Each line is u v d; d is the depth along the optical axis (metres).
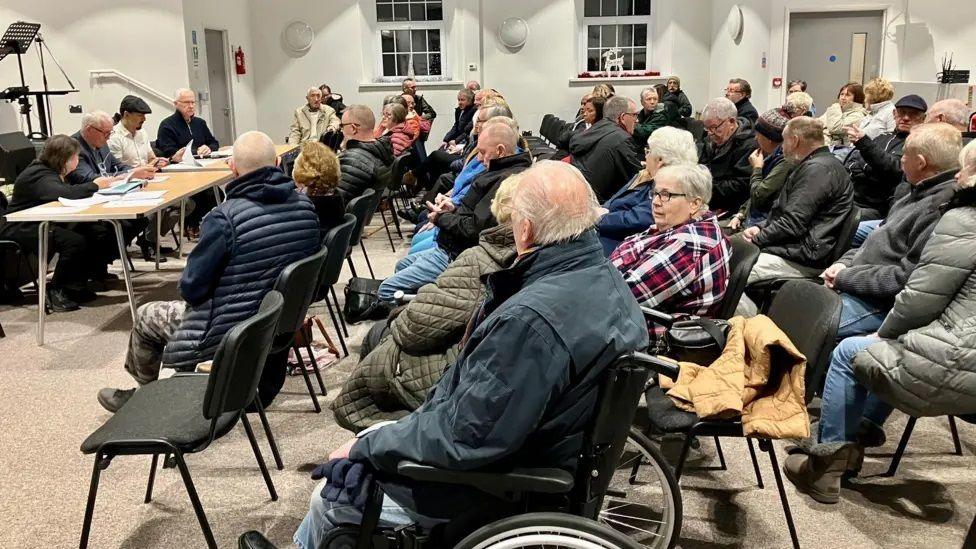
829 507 2.44
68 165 4.68
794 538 2.16
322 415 3.18
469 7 10.55
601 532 1.44
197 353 2.60
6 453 2.89
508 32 10.57
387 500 1.64
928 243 2.26
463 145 7.80
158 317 2.90
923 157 2.67
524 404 1.46
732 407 2.00
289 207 2.70
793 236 3.38
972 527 1.90
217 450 2.88
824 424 2.46
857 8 9.57
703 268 2.48
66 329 4.33
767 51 9.62
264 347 2.11
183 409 2.17
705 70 10.76
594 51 10.91
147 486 2.58
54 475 2.72
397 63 10.98
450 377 1.65
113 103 9.11
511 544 1.45
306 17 10.65
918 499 2.48
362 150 4.62
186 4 9.05
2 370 3.72
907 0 9.50
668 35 10.66
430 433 1.51
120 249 4.06
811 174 3.35
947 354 2.18
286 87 10.84
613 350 1.51
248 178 2.63
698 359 2.21
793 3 9.55
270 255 2.63
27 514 2.47
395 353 2.29
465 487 1.57
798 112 5.71
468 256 2.28
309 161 3.31
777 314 2.38
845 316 2.78
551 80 10.72
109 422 2.12
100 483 2.65
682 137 3.20
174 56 9.05
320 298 3.35
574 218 1.56
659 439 2.82
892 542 2.25
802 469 2.50
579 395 1.52
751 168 4.68
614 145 4.32
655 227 2.68
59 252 4.66
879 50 9.73
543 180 1.57
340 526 1.62
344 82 10.79
